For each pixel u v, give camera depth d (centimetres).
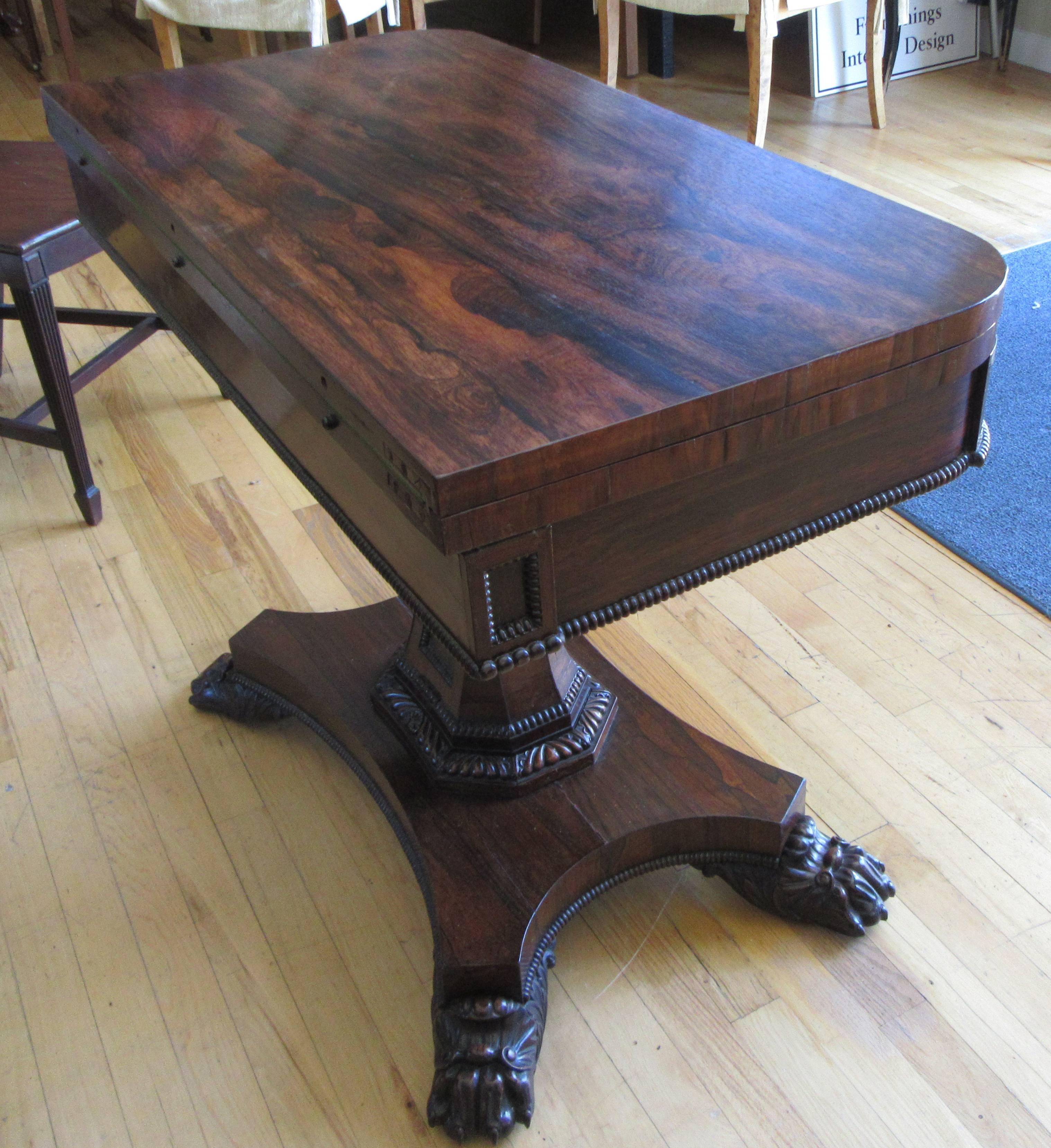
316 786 150
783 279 99
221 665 159
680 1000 124
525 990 115
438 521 80
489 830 125
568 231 109
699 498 93
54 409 183
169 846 143
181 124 138
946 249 102
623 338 91
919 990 123
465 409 84
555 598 91
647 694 142
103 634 174
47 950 131
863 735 153
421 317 96
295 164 126
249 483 206
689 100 368
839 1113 113
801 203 113
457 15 449
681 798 128
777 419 88
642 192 117
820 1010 122
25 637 174
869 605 175
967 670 163
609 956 129
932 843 138
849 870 127
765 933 130
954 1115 112
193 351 133
